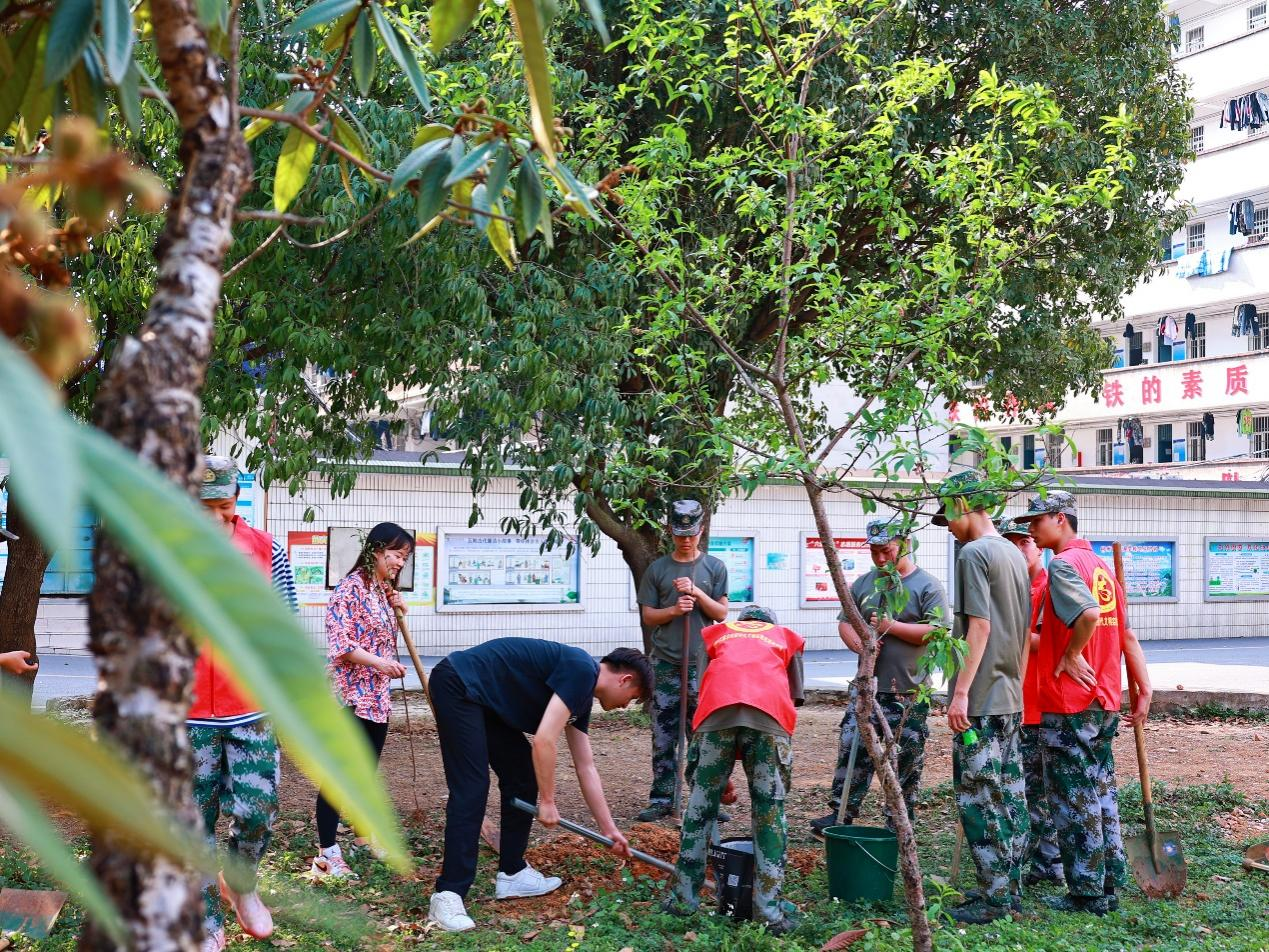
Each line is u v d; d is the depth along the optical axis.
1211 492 23.25
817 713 12.73
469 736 5.07
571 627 18.05
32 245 0.80
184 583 0.50
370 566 5.92
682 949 4.70
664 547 10.97
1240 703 12.45
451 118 5.66
